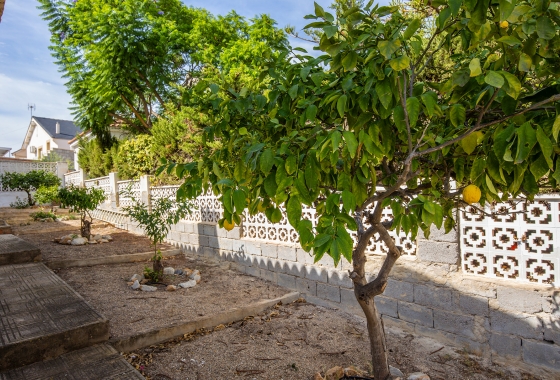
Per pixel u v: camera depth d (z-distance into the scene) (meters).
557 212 3.44
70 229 11.20
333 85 1.95
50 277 5.07
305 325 4.56
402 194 2.30
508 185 1.79
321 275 5.37
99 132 16.94
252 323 4.61
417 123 2.18
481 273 3.92
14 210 15.00
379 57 1.57
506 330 3.66
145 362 3.56
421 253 4.33
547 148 1.30
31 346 3.05
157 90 16.98
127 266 7.21
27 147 44.25
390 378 2.88
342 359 3.71
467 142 1.71
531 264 3.60
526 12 1.40
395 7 1.62
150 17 15.26
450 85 1.66
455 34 1.77
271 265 6.21
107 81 14.92
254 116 2.36
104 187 13.31
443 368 3.60
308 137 1.82
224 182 1.64
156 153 12.05
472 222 3.96
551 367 3.38
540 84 1.99
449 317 4.07
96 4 14.80
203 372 3.40
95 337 3.42
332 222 1.44
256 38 16.41
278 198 1.52
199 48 16.64
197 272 6.60
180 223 8.70
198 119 9.28
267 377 3.34
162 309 4.80
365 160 1.62
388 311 4.61
